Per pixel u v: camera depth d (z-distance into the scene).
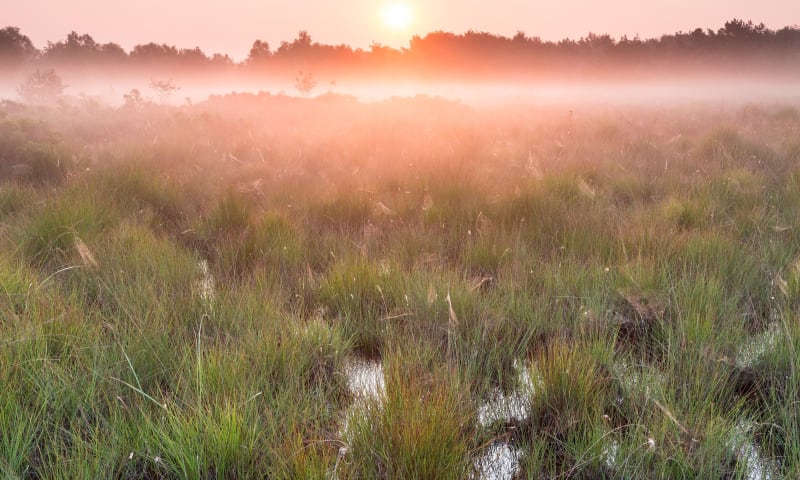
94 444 2.67
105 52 89.50
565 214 6.27
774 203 6.70
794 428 2.71
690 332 3.63
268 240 5.63
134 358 3.32
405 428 2.54
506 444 2.88
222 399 2.90
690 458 2.58
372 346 3.91
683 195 6.99
